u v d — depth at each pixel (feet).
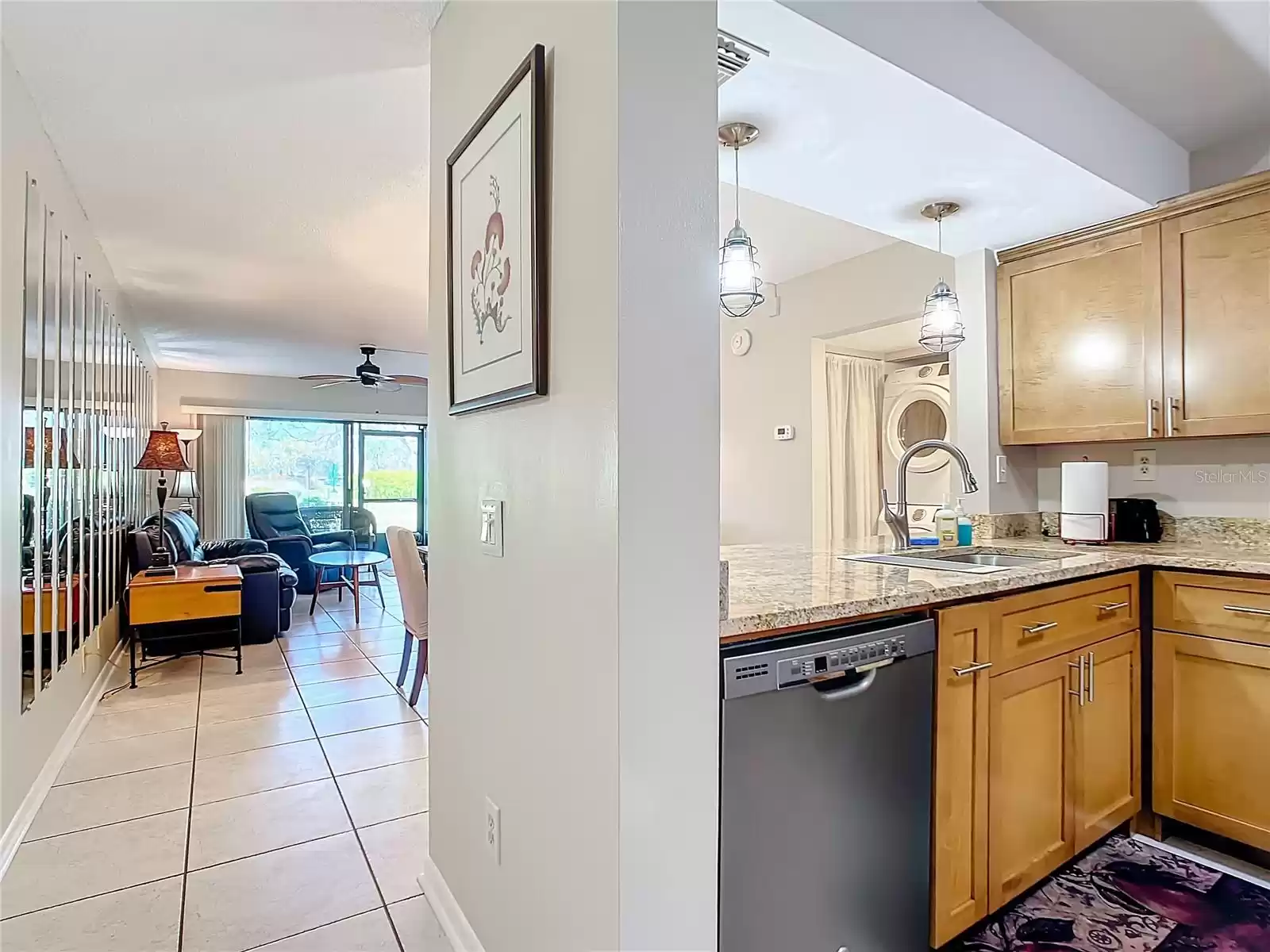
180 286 13.89
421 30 5.97
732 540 14.21
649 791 3.28
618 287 3.17
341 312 16.06
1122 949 5.24
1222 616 6.37
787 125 5.95
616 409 3.18
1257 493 7.80
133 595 11.55
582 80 3.47
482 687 4.89
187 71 6.65
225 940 5.24
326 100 7.12
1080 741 6.08
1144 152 7.50
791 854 3.98
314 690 11.37
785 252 11.53
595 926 3.40
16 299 6.92
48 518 8.16
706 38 3.47
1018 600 5.47
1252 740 6.17
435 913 5.56
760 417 13.61
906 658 4.58
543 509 3.93
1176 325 7.55
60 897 5.73
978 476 9.16
